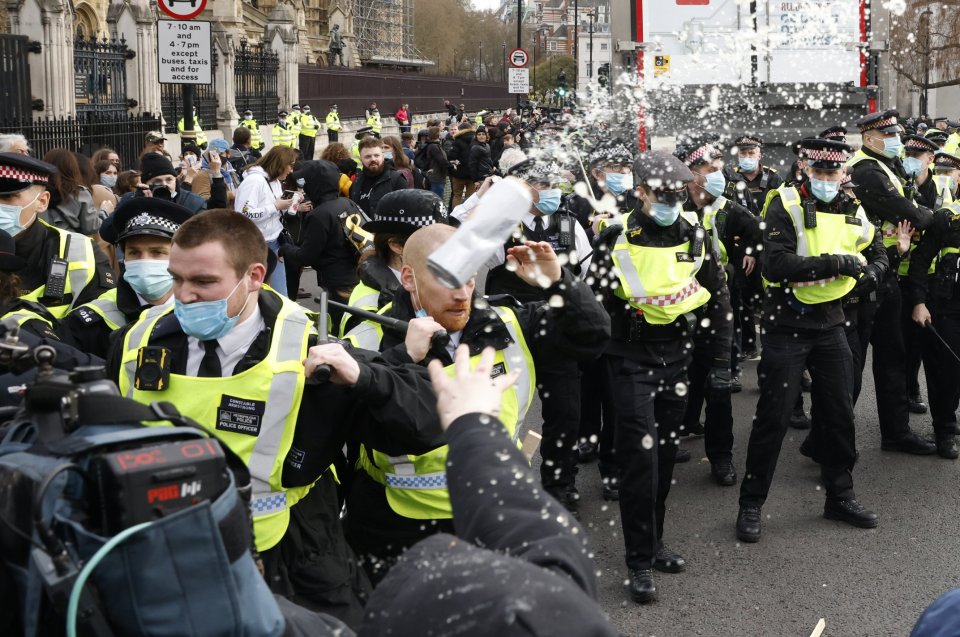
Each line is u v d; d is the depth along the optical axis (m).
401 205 3.82
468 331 3.06
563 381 5.32
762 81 8.67
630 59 8.62
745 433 6.92
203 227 2.60
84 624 1.43
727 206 6.49
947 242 6.30
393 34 94.94
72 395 1.58
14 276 3.28
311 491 2.86
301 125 31.11
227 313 2.63
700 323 4.94
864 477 6.16
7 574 1.53
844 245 5.09
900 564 4.89
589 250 5.17
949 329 6.40
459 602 1.31
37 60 16.09
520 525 1.52
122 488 1.45
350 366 2.62
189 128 11.12
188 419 1.68
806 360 5.25
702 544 5.16
